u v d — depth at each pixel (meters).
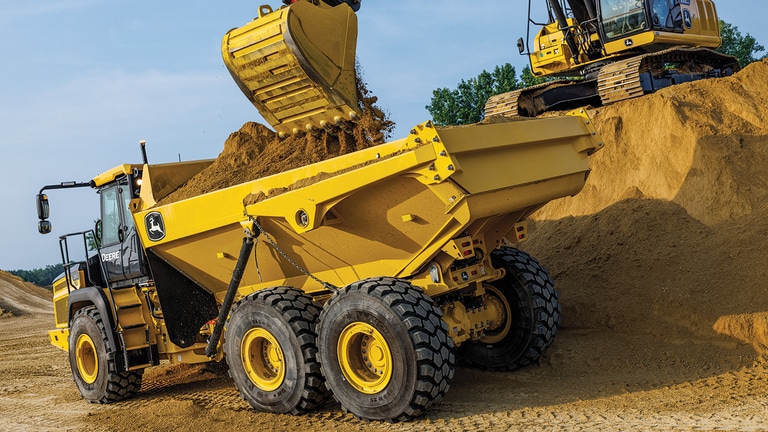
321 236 6.79
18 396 9.28
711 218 8.96
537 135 6.60
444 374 5.95
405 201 6.16
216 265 7.79
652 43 14.46
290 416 6.66
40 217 8.71
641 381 6.66
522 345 7.42
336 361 6.31
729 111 10.50
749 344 7.11
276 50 7.55
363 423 6.16
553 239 10.24
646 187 10.11
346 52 7.90
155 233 7.85
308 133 7.84
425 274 6.61
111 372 8.19
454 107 28.52
